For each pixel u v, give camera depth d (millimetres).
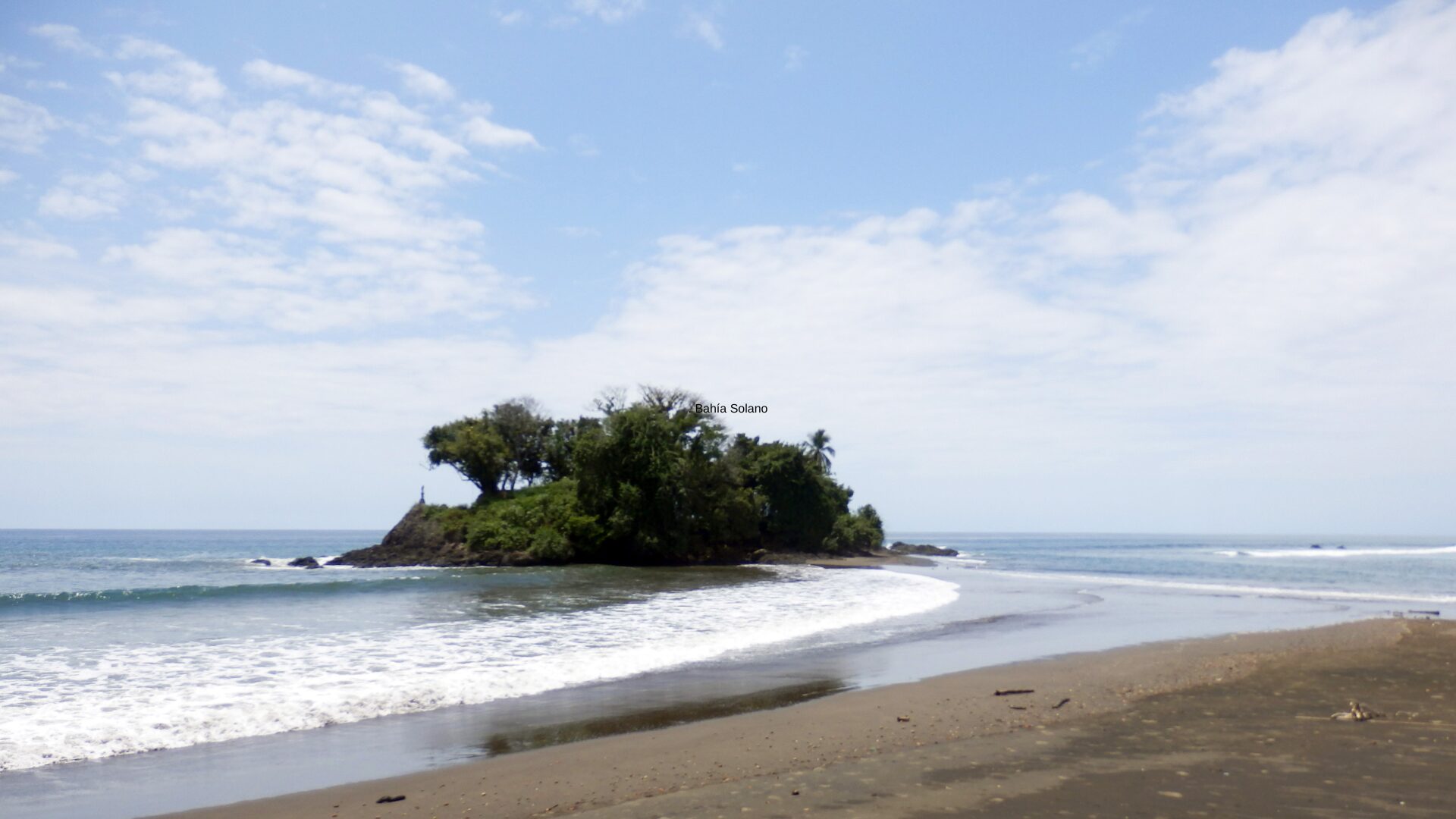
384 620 22922
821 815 7246
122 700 12781
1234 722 10969
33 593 34094
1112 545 180250
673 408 71125
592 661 16875
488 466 75750
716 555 69750
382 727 11602
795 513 77625
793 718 11711
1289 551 124562
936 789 7938
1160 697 12898
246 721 11727
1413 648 18641
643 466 64312
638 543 63125
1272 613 27906
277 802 8391
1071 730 10602
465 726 11633
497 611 25703
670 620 24031
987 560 85812
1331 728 10531
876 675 15594
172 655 16766
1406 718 11219
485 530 64500
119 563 71188
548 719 12070
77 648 17547
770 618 24844
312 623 22094
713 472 69250
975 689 13789
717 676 15555
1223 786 7906
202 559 80125
